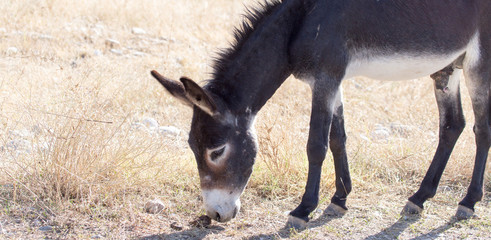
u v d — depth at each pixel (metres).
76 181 4.34
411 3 4.18
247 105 3.95
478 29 4.45
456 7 4.32
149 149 4.99
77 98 4.76
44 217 4.06
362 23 4.02
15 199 4.23
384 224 4.31
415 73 4.37
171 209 4.36
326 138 4.05
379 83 7.89
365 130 6.10
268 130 4.86
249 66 3.98
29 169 4.53
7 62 7.11
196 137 3.79
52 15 9.14
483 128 4.49
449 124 4.66
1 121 5.25
